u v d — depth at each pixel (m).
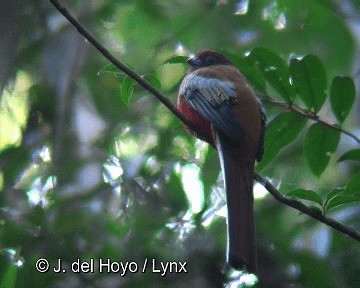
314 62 9.61
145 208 12.50
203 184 12.60
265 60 9.88
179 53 16.53
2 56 13.97
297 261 11.70
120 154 13.99
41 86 15.12
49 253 11.48
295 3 15.51
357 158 9.59
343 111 9.66
